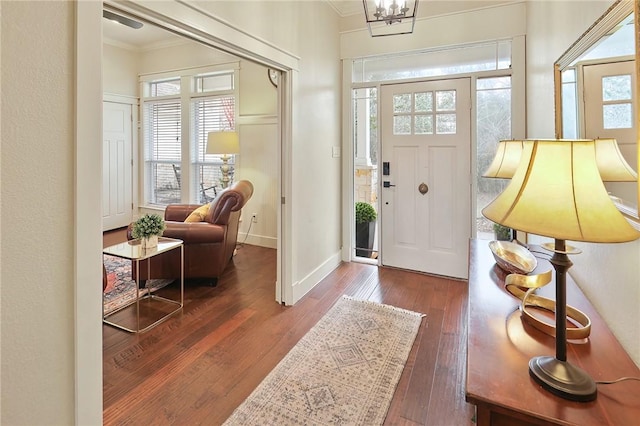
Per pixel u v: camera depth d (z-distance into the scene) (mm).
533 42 2846
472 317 1276
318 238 3488
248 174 4934
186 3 1759
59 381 1201
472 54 3459
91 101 1248
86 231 1249
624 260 1185
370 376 2008
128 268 3859
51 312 1173
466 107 3461
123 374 2020
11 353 1081
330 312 2820
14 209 1072
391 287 3359
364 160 4191
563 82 1921
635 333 1104
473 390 903
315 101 3322
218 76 5199
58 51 1159
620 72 1215
